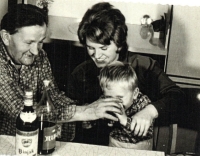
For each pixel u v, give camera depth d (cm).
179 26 171
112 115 180
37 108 152
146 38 175
